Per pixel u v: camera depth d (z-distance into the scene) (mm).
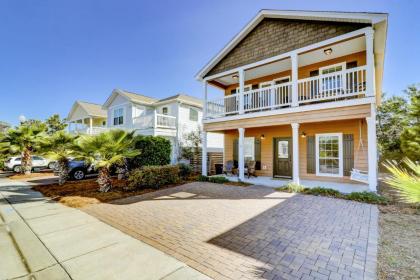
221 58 11039
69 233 4223
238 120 9883
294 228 4246
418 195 1419
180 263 3018
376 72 9953
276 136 10945
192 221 4754
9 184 10742
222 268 2859
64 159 10359
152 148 12383
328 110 7531
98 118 22234
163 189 8422
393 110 18891
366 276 2627
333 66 9289
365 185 8219
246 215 5117
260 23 9789
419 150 13609
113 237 3982
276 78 10977
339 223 4488
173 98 17172
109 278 2697
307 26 8375
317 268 2820
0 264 3154
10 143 15008
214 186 8977
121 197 7246
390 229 4137
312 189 7398
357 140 8789
